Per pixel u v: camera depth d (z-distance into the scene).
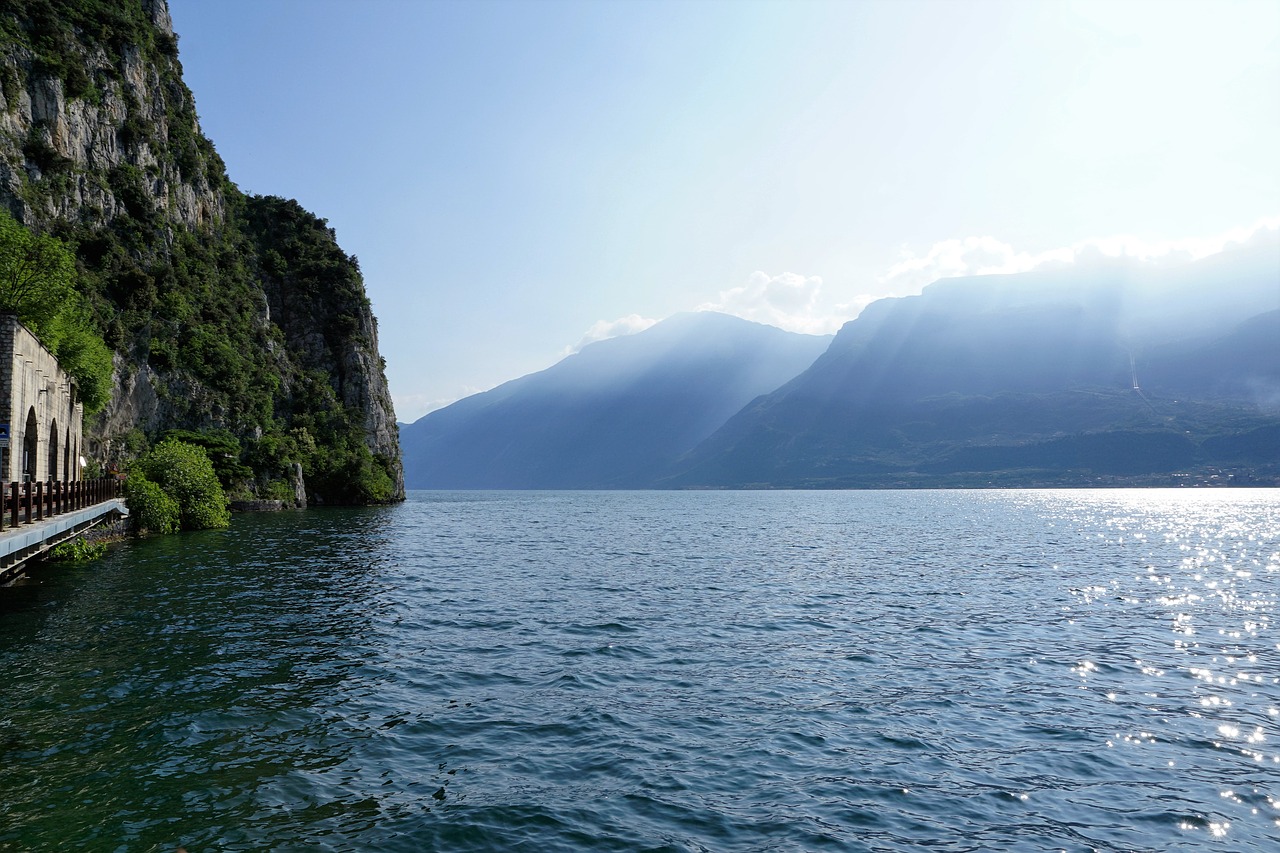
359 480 121.56
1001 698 17.25
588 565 43.00
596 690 17.47
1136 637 23.86
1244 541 62.72
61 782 11.73
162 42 108.75
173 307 91.31
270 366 115.56
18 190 70.69
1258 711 16.41
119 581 31.61
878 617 26.95
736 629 24.58
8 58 74.19
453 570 39.56
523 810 11.28
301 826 10.55
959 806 11.71
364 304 142.88
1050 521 93.56
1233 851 10.43
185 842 9.97
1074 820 11.29
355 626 24.00
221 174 127.38
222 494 64.06
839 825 11.01
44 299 43.50
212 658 19.41
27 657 19.11
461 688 17.42
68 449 47.59
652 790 12.10
